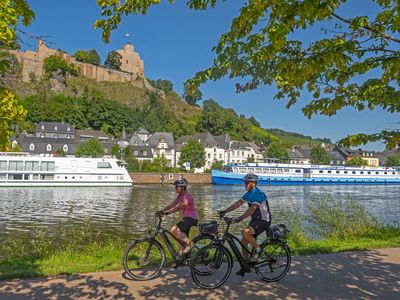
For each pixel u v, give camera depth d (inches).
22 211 1163.3
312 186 2704.2
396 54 229.5
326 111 254.5
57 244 653.3
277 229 275.6
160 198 1633.9
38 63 5777.6
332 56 215.0
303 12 174.1
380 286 259.9
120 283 255.3
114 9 216.2
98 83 6466.5
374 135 279.4
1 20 170.4
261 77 238.8
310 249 369.1
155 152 4419.3
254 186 270.2
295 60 223.5
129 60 7224.4
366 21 223.9
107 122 5334.6
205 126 6053.2
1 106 180.2
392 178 3100.4
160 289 245.0
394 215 1098.7
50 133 4407.0
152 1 207.8
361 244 400.2
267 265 269.1
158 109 6373.0
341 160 5511.8
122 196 1711.4
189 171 3607.3
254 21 205.5
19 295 229.8
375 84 249.9
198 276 265.6
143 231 845.2
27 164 2126.0
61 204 1363.2
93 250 394.6
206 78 235.9
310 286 258.2
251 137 6215.6
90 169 2250.2
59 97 5433.1
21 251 484.1
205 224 264.5
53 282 255.9
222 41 225.0
